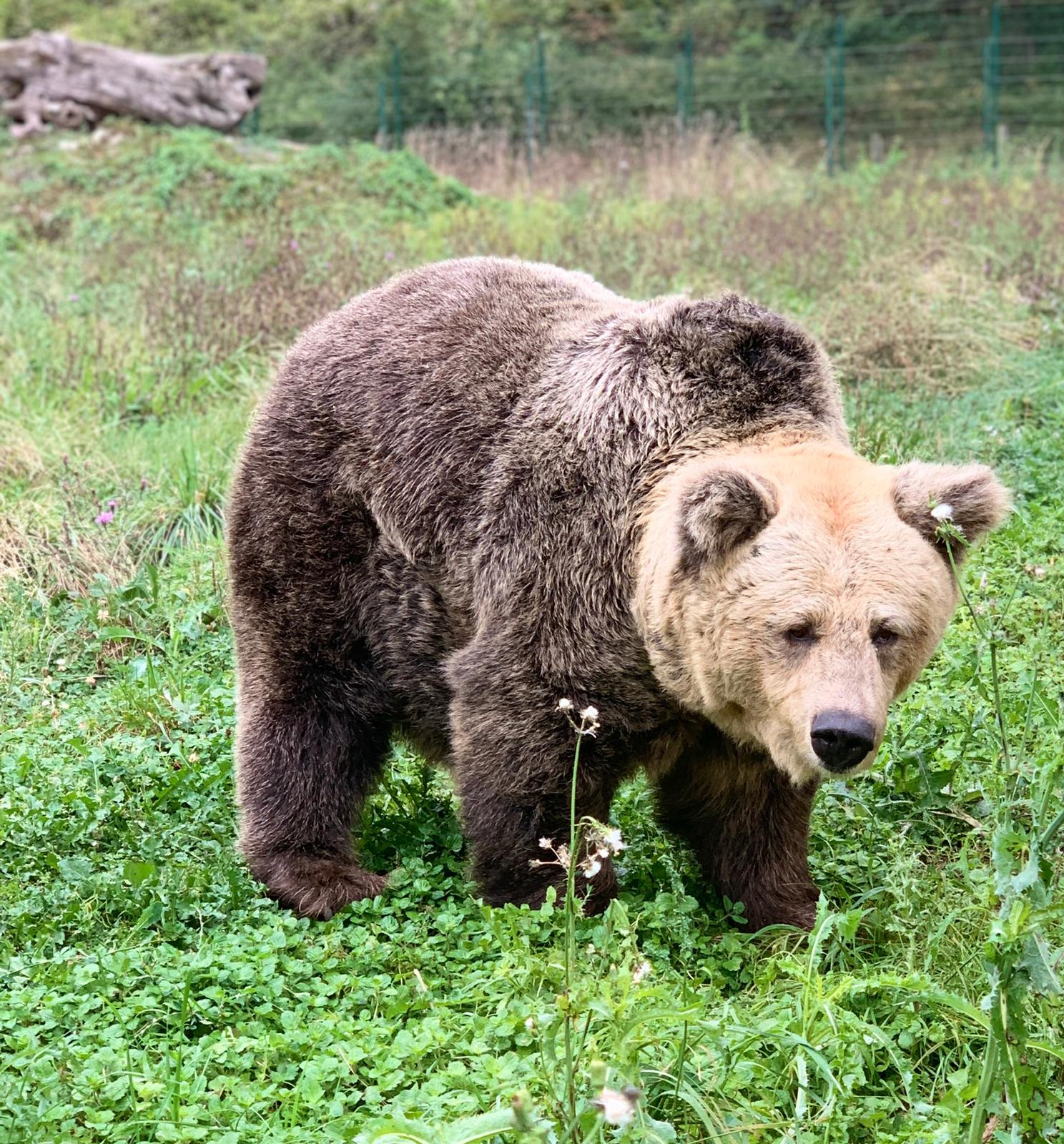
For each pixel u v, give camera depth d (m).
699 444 5.97
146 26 39.19
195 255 16.83
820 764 5.04
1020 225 17.09
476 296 6.84
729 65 38.09
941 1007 5.18
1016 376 12.28
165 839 6.79
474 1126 4.12
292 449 6.84
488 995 5.46
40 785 7.14
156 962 5.73
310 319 13.45
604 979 5.19
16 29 39.56
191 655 8.90
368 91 35.28
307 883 6.58
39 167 21.48
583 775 5.99
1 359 13.09
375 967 5.80
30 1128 4.64
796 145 33.62
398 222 20.03
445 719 6.69
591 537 5.94
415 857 6.83
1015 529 8.98
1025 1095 4.52
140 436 11.46
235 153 22.02
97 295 15.27
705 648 5.40
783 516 5.26
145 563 9.81
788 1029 4.93
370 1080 5.06
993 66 31.34
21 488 10.64
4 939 5.99
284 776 6.79
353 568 6.72
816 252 15.92
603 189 22.81
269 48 37.69
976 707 7.13
